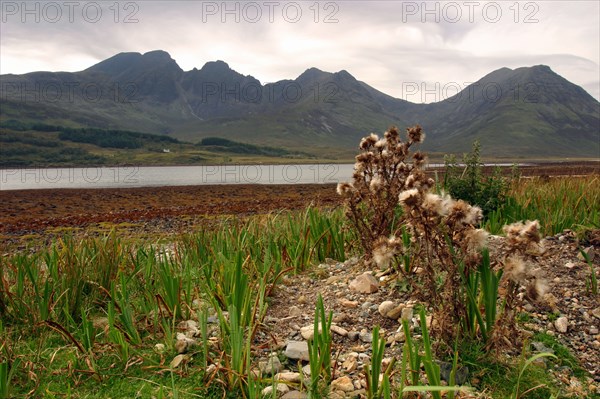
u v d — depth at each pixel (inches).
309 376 135.7
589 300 174.7
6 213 940.0
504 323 134.1
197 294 200.8
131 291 210.8
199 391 131.0
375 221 223.8
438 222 137.9
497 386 128.7
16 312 181.8
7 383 127.5
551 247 220.4
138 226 621.3
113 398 128.7
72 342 161.5
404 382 121.3
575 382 131.3
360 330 163.5
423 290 159.0
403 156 227.6
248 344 125.3
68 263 204.5
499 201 294.0
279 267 220.8
